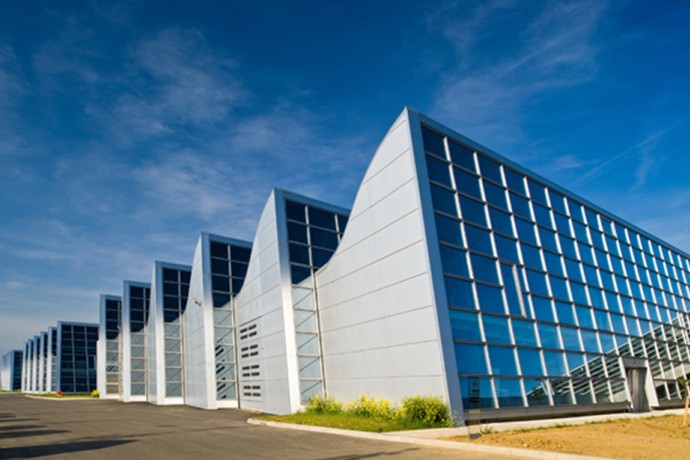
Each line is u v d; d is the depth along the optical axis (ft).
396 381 66.59
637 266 111.75
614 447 40.40
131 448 47.47
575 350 81.05
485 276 70.54
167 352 148.66
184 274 160.15
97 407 132.67
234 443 49.47
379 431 53.01
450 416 56.85
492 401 63.16
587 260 94.63
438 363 59.67
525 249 80.23
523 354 70.79
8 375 474.90
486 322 67.31
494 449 40.24
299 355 85.92
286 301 88.89
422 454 39.17
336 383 81.05
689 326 123.13
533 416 67.92
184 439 53.88
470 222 71.92
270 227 97.50
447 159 73.00
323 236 100.32
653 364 102.06
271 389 91.76
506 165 83.30
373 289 73.15
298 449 43.98
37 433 64.03
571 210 96.22
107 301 210.38
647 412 87.20
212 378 115.55
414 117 69.92
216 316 120.88
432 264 62.69
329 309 85.20
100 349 204.44
